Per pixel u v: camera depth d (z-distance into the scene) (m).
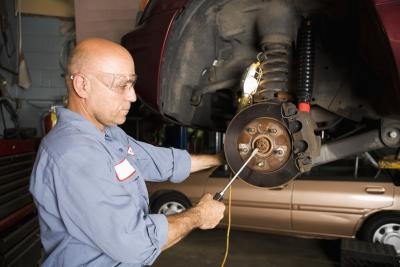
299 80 1.39
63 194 0.86
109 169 0.92
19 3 3.57
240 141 1.15
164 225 0.91
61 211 0.87
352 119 1.58
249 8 1.45
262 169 1.12
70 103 1.01
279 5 1.38
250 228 2.89
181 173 1.34
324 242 3.16
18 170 2.11
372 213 2.57
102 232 0.85
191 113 1.68
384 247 2.39
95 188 0.86
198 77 1.61
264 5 1.41
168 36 1.44
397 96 1.18
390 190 2.54
